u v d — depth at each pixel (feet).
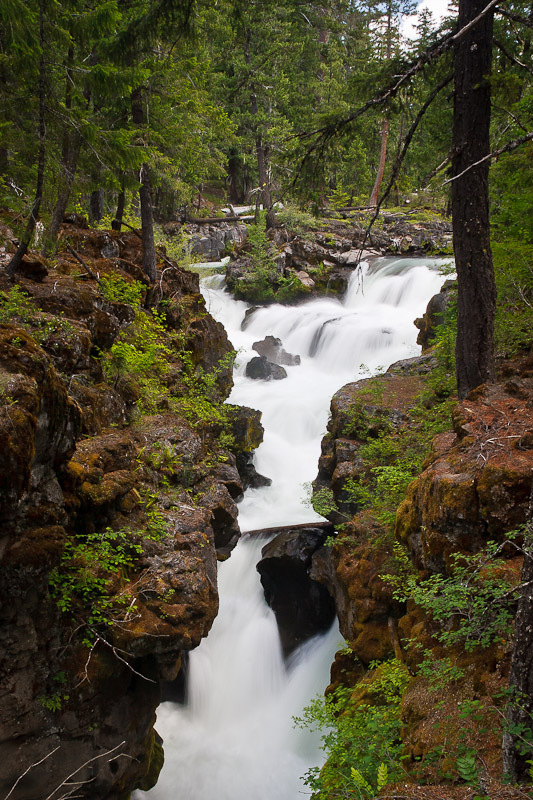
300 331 73.72
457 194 28.43
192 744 29.86
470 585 18.22
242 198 136.15
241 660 33.88
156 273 48.73
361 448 36.42
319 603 34.91
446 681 17.78
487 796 11.71
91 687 20.56
